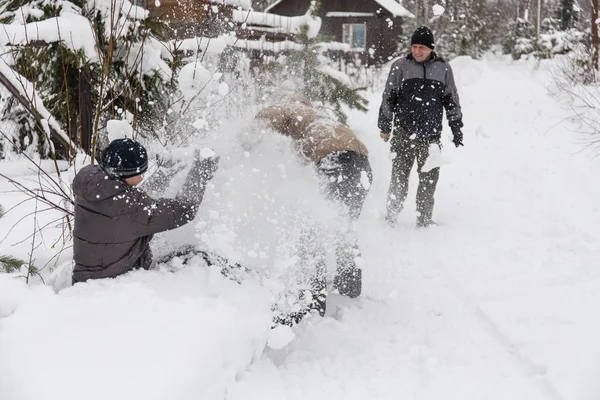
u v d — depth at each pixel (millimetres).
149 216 2873
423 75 5027
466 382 2828
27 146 6461
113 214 2805
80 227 2877
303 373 2951
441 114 5125
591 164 6691
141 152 2891
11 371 2174
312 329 3393
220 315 2645
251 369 2781
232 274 3121
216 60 6000
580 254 4371
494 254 4496
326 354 3156
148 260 3082
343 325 3445
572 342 3100
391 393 2775
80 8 5160
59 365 2188
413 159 5176
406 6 18578
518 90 11625
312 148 3459
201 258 3146
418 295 3855
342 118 6043
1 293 2650
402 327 3449
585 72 10336
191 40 5820
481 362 3020
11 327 2420
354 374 2949
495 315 3492
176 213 2965
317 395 2756
